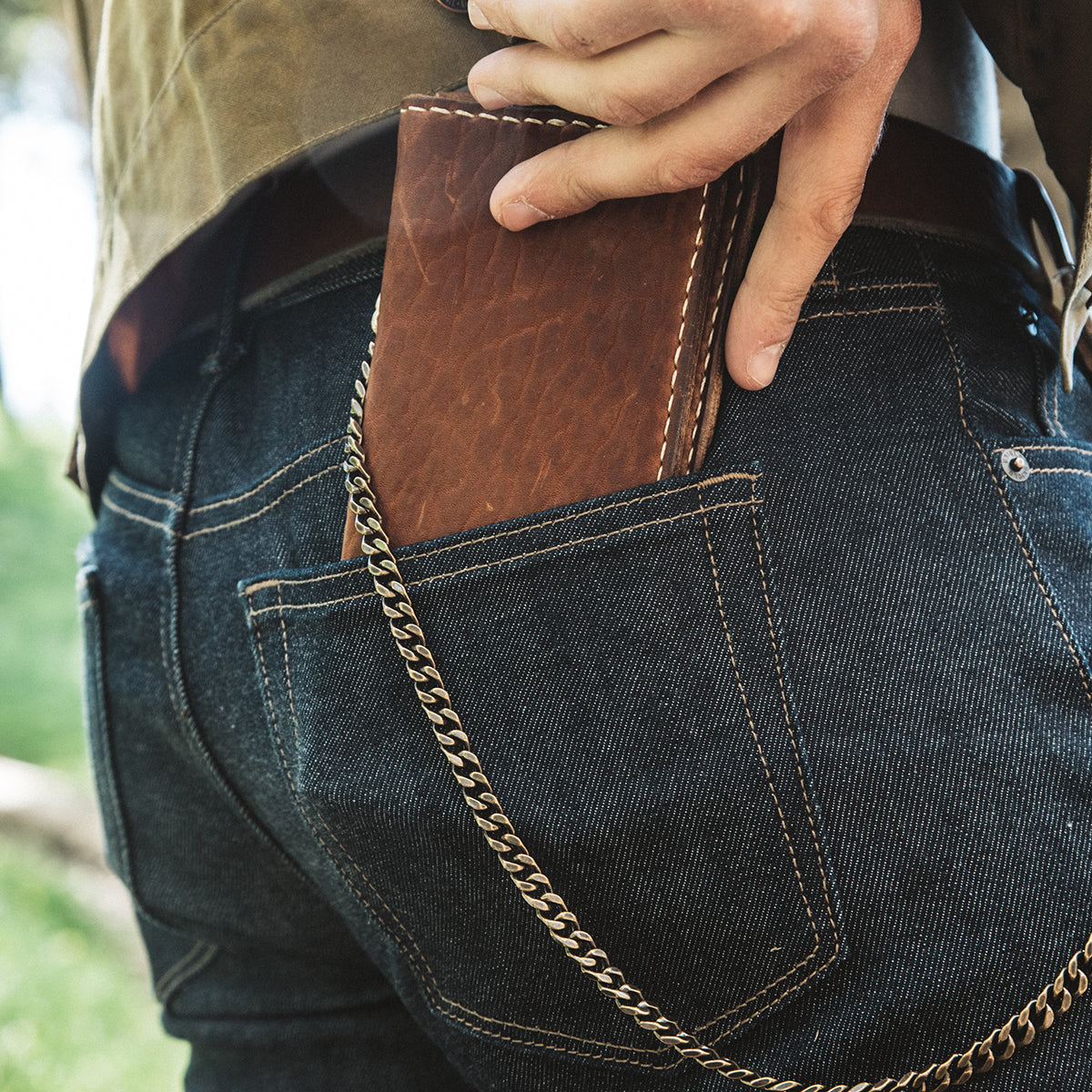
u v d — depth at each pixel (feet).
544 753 1.79
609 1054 1.91
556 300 1.84
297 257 2.19
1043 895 1.74
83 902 9.09
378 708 1.88
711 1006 1.83
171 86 2.18
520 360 1.84
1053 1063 1.71
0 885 9.10
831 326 1.89
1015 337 2.04
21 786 10.63
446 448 1.86
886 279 1.93
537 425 1.83
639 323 1.81
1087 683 1.82
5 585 19.95
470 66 1.96
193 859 2.56
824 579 1.80
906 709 1.78
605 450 1.81
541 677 1.79
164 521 2.34
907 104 2.03
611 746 1.77
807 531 1.81
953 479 1.86
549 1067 1.97
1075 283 1.88
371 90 1.98
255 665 2.11
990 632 1.81
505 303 1.85
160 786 2.53
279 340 2.21
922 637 1.80
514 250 1.85
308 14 2.00
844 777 1.77
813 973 1.78
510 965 1.93
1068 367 1.96
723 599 1.78
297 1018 2.66
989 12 1.87
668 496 1.78
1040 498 1.90
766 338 1.82
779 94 1.52
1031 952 1.73
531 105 1.81
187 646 2.27
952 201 2.04
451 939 1.97
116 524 2.51
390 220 1.89
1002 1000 1.73
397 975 2.16
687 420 1.80
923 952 1.75
